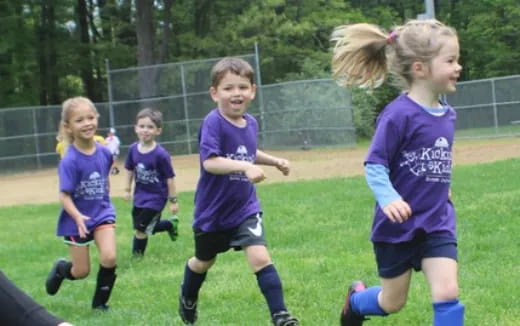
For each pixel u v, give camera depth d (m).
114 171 27.28
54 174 30.72
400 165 4.47
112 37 46.69
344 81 4.91
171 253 9.91
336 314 6.12
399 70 4.56
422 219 4.42
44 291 7.97
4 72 41.78
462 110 33.16
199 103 32.44
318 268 7.93
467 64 49.69
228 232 5.70
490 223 9.89
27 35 41.34
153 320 6.34
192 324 6.08
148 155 9.73
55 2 42.19
